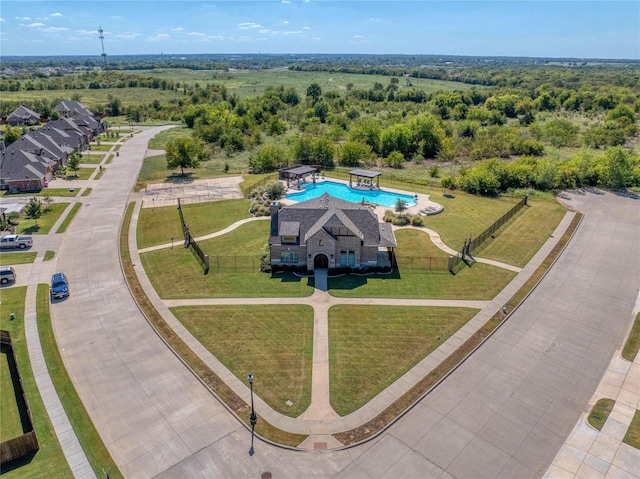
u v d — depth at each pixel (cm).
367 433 2708
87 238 5744
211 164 9950
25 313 4022
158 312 4019
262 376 3203
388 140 10650
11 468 2467
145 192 7769
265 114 15025
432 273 4750
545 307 4147
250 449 2603
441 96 17712
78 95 19738
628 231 6012
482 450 2592
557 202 7225
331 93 18862
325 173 8944
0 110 15150
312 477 2419
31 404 2956
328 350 3488
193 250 5312
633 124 13350
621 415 2862
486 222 6281
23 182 7850
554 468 2477
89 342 3616
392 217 6247
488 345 3572
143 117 16462
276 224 4909
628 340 3662
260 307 4084
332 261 4709
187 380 3181
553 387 3114
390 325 3822
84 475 2430
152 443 2642
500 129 12300
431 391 3064
